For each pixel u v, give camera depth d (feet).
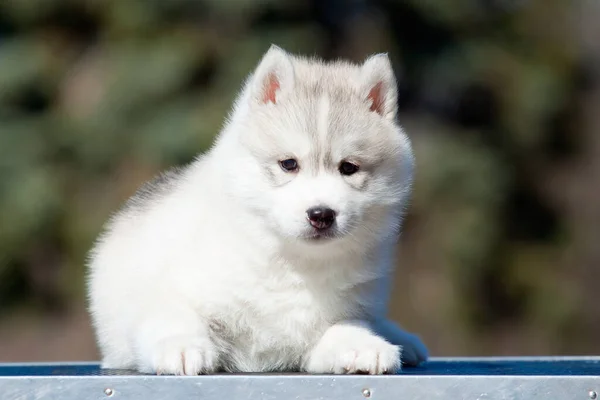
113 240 24.23
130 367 23.11
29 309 60.54
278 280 21.88
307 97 22.33
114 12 58.95
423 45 60.70
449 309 57.52
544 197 64.03
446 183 57.16
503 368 21.97
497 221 59.98
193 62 56.49
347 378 17.83
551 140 63.93
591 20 66.49
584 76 64.54
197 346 19.81
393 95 23.15
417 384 17.87
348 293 22.50
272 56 22.70
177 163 55.06
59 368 23.34
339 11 59.62
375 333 21.85
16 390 17.80
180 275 21.85
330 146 21.61
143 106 56.90
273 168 21.59
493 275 61.31
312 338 22.33
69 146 57.98
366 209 21.95
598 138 64.90
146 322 21.03
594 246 64.23
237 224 21.74
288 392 17.80
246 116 22.49
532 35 63.21
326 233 20.97
